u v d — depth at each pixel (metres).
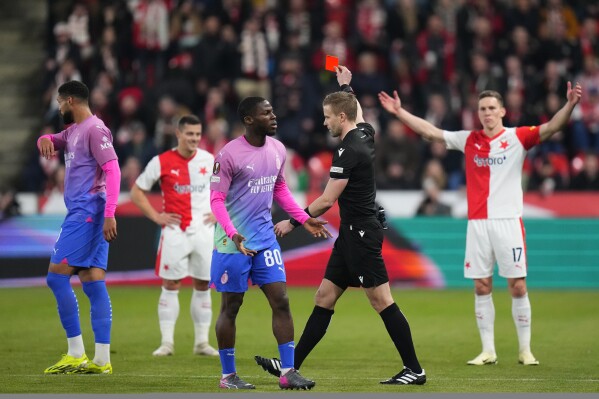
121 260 57.28
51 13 72.19
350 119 26.11
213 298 51.97
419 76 65.44
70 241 27.88
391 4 70.88
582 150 63.97
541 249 59.56
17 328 39.72
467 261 32.22
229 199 25.33
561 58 68.75
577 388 25.69
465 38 67.88
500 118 32.12
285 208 26.00
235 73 65.62
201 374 28.50
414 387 25.64
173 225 33.94
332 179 25.55
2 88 71.56
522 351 31.72
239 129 62.19
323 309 26.69
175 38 66.88
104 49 66.19
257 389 25.17
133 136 61.38
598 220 59.47
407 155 61.09
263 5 70.38
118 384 25.97
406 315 45.31
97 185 28.19
